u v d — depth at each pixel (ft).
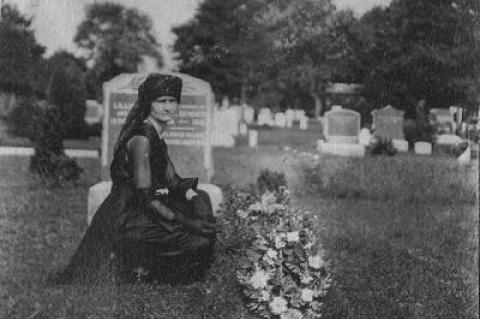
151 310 11.18
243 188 17.16
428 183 18.74
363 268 13.28
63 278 12.16
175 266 12.23
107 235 12.30
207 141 16.49
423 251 14.40
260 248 11.21
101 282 12.00
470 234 15.37
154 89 12.94
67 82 18.30
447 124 20.54
